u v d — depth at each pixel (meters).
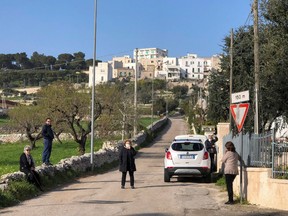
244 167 14.16
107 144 40.66
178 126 98.81
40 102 37.75
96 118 38.34
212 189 17.58
